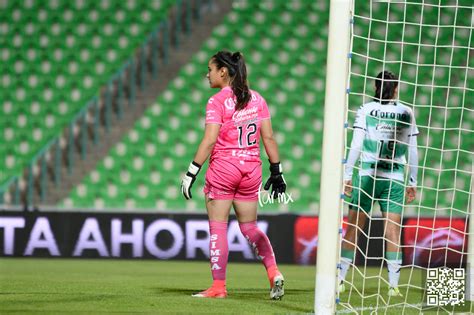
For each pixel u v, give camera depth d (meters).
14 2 59.91
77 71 56.81
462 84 55.38
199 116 54.62
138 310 17.84
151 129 53.59
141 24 59.34
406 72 56.06
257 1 60.28
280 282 20.67
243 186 20.55
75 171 51.16
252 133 20.47
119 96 53.84
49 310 17.66
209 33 58.97
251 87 55.88
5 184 48.34
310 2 60.16
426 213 48.75
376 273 35.00
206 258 39.47
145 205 50.16
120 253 39.56
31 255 39.62
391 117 24.03
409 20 58.50
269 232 39.50
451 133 52.59
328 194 17.33
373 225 38.66
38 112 54.72
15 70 56.91
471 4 58.53
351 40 17.83
